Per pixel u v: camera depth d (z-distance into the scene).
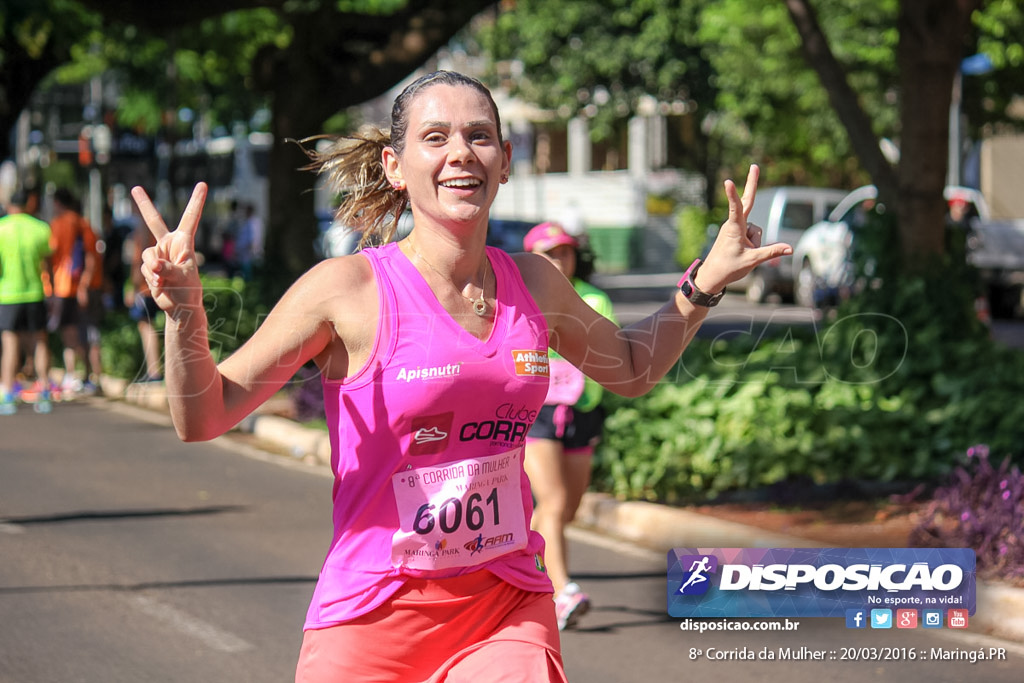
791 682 5.62
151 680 5.60
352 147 3.46
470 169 2.94
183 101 36.41
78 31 21.25
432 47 16.30
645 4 35.41
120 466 11.12
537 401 3.04
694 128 39.19
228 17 24.61
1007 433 9.71
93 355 15.07
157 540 8.35
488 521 2.99
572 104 37.16
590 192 46.22
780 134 33.84
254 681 5.60
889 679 5.66
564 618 6.14
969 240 12.83
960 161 24.62
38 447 11.98
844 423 9.72
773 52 29.45
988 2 19.81
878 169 12.39
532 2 36.56
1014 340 20.61
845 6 27.62
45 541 8.27
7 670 5.72
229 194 41.00
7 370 14.34
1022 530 6.93
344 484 2.99
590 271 6.43
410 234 3.03
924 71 12.03
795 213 27.83
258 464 11.47
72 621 6.50
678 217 41.94
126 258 20.02
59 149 35.12
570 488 6.26
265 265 15.95
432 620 2.98
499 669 2.89
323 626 3.00
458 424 2.94
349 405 2.94
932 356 10.84
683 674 5.75
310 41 16.17
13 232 14.25
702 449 9.46
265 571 7.57
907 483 9.43
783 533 8.13
